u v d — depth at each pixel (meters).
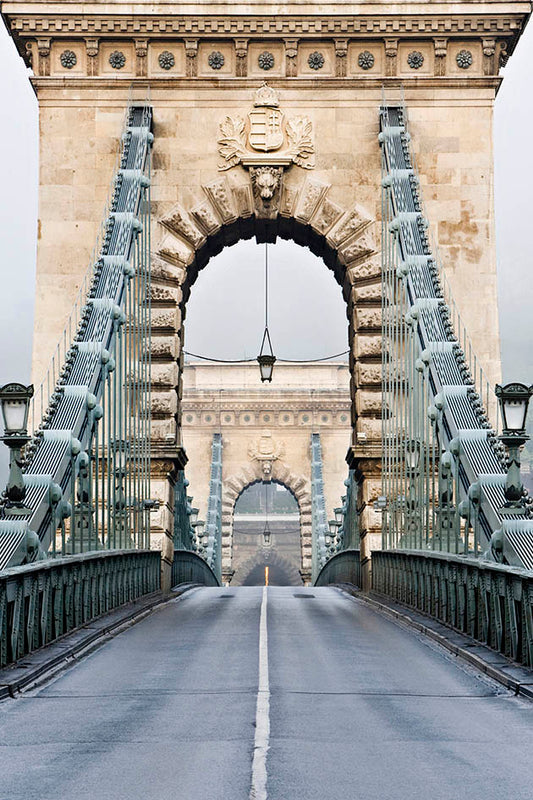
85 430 28.25
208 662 20.72
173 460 43.19
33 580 20.39
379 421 43.44
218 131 44.09
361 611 34.12
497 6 43.44
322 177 44.00
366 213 43.75
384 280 41.75
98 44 44.03
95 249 40.00
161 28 43.69
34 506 23.17
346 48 44.03
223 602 38.59
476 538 23.59
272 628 27.58
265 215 44.00
